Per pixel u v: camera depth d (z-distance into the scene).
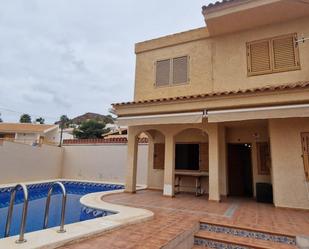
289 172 13.15
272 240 8.24
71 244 6.13
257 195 15.02
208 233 9.09
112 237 6.86
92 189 25.34
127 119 15.77
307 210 12.37
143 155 25.09
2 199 19.12
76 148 29.92
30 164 25.62
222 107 13.01
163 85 19.41
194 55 18.42
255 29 16.25
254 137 17.89
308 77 14.23
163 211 11.21
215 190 14.72
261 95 12.15
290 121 13.57
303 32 14.78
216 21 15.89
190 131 19.80
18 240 5.71
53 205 17.67
